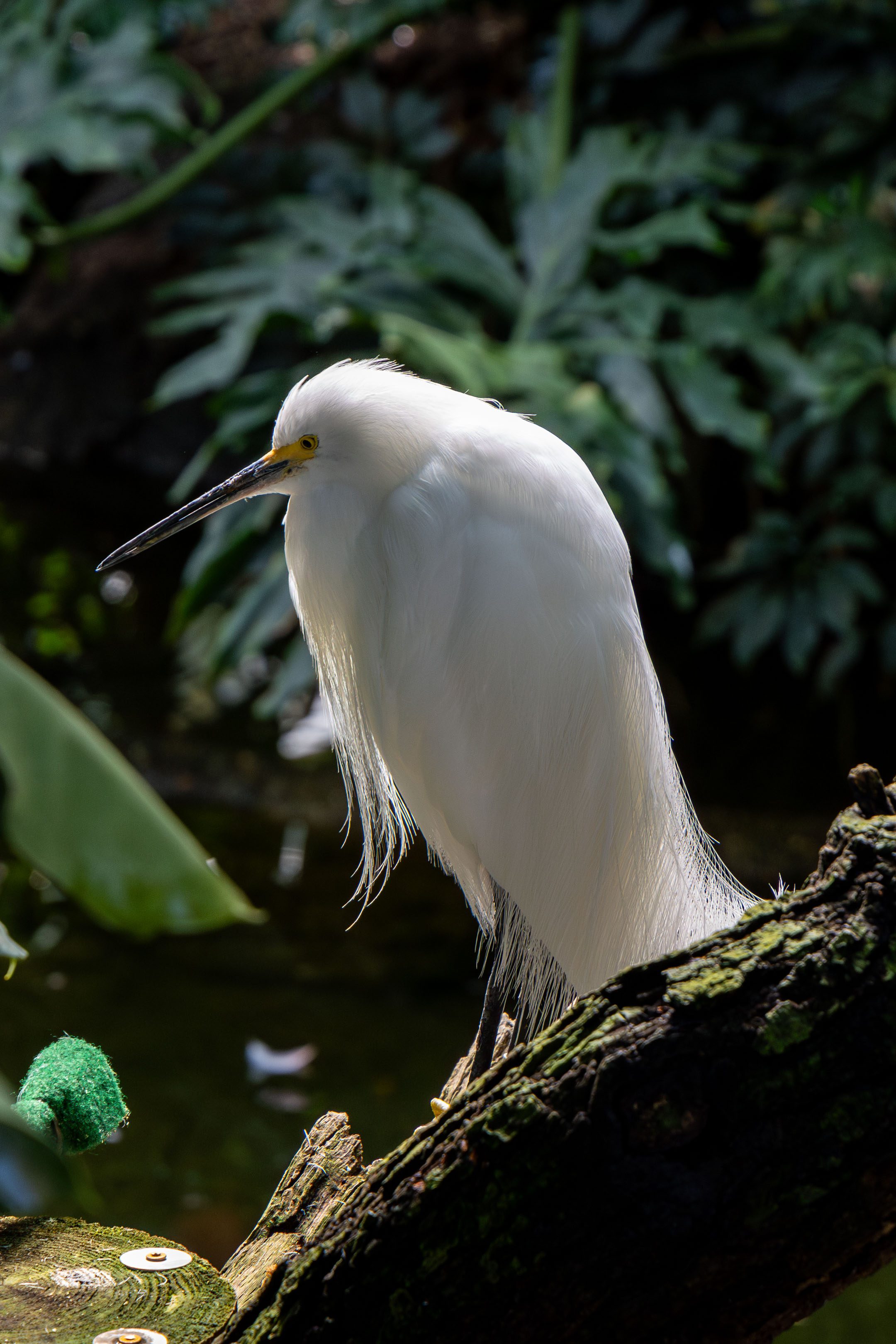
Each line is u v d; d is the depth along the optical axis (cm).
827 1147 203
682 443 1294
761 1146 204
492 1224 216
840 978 206
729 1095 206
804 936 212
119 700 1173
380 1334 226
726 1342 218
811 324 1240
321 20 1140
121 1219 626
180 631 942
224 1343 242
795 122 1162
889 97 1059
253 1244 302
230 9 1675
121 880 244
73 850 245
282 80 1468
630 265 1080
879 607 1237
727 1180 205
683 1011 209
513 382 836
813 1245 206
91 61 964
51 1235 285
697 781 1087
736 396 877
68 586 1398
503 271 980
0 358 1616
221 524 864
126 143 999
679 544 891
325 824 1011
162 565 1455
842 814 224
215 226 1115
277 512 874
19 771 246
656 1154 206
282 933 889
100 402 1547
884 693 1239
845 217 1005
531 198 1027
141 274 1539
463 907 927
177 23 1507
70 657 1251
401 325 839
